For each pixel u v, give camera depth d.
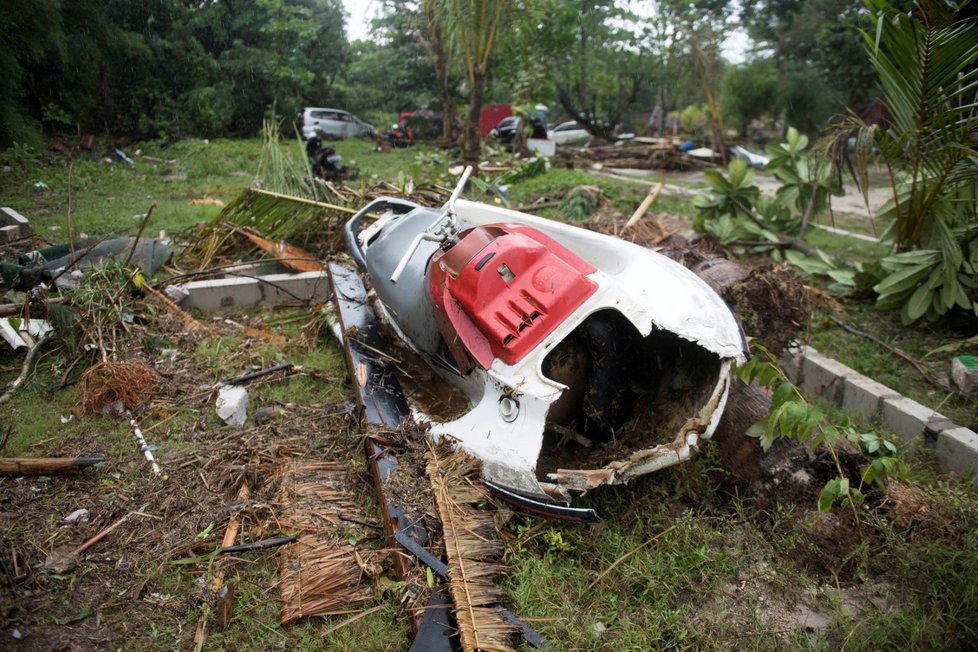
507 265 3.67
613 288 3.67
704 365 3.81
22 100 16.44
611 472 3.28
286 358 5.59
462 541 3.22
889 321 6.23
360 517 3.70
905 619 2.93
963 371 4.88
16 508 3.80
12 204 10.41
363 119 26.53
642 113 32.88
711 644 2.92
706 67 17.95
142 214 9.74
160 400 4.88
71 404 4.86
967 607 2.94
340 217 7.36
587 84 23.91
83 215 9.61
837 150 6.21
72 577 3.33
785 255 7.46
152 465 4.17
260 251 7.45
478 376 3.86
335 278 6.36
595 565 3.43
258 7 21.75
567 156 18.09
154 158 16.34
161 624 3.12
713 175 7.83
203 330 5.93
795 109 18.94
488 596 3.00
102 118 18.39
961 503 3.53
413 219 5.46
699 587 3.23
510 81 17.53
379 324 5.47
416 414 4.15
